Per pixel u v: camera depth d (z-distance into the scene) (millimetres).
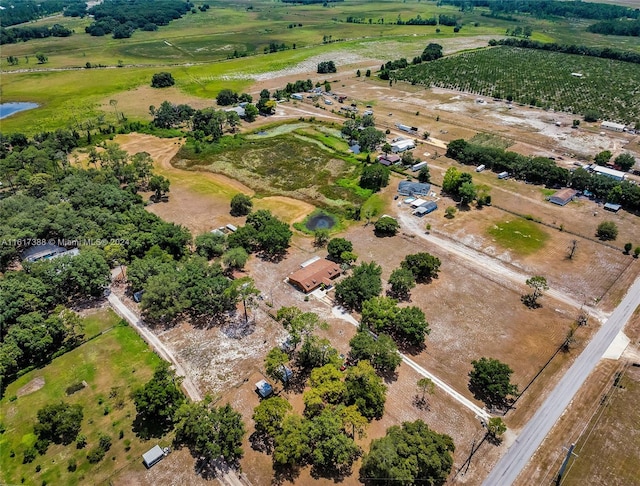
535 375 77062
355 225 124125
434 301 94562
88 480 61938
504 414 70375
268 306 94312
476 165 157875
